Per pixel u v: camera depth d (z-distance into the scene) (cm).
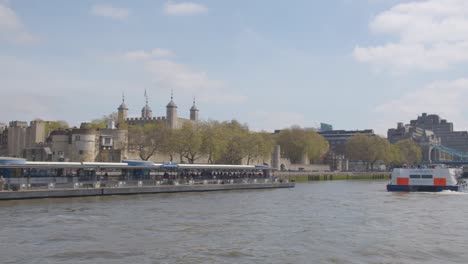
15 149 15600
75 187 7419
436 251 3784
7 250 3569
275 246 3853
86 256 3438
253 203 7106
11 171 7431
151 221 5022
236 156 15688
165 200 7281
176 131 13425
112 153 13312
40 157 13375
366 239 4206
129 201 6981
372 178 19925
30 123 15712
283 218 5441
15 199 6625
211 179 10031
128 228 4566
